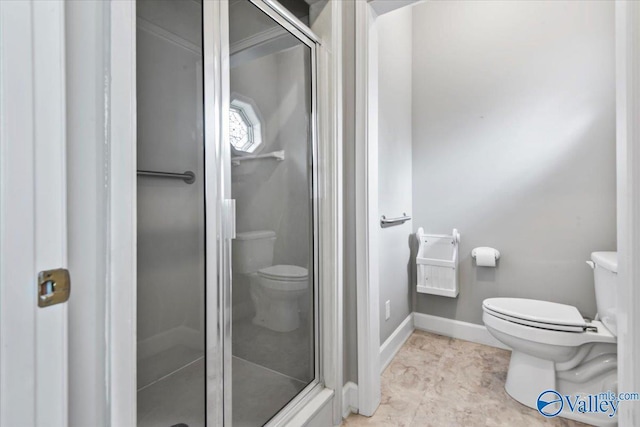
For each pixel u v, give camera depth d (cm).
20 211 46
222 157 95
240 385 108
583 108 194
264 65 116
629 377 94
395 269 219
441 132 242
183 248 85
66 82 52
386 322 202
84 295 55
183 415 86
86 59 55
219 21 93
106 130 58
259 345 116
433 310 248
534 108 209
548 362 154
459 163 236
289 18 125
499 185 221
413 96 254
